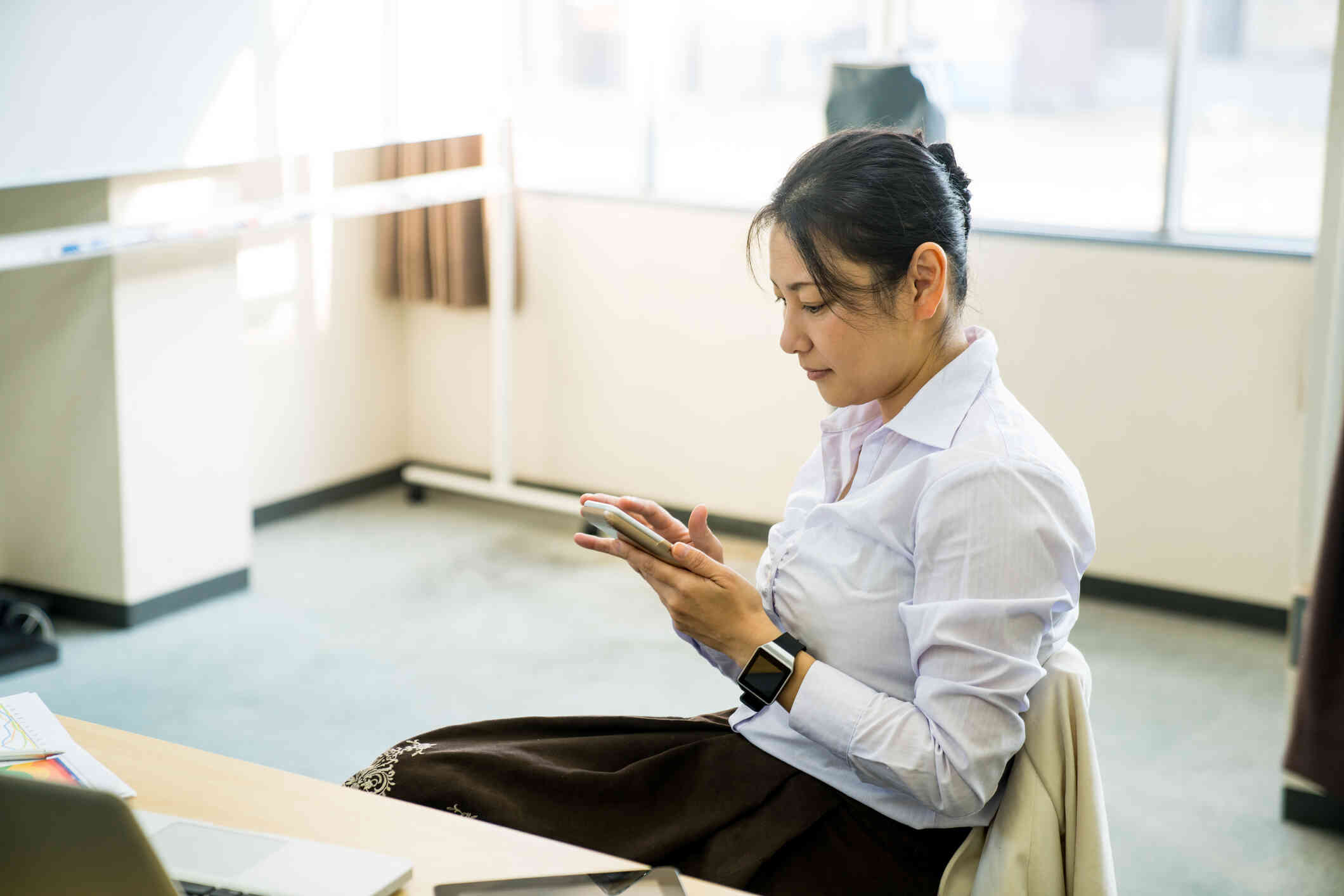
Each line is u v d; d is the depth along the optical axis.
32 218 3.34
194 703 3.15
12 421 3.62
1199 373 3.71
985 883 1.27
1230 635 3.69
